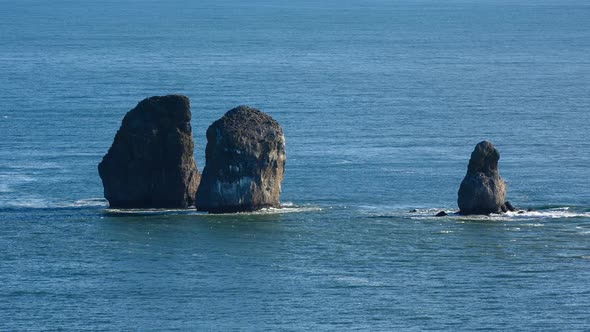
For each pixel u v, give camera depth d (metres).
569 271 178.25
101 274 176.12
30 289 168.88
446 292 168.38
